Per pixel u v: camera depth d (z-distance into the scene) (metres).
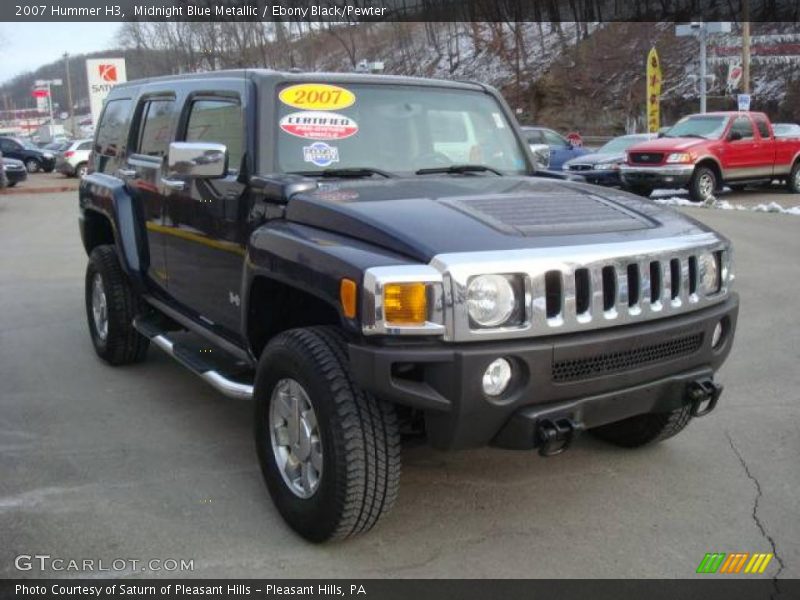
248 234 4.05
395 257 3.16
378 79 4.55
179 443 4.67
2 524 3.71
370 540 3.58
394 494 3.33
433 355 3.03
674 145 17.34
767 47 40.00
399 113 4.52
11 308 8.27
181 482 4.15
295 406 3.56
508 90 48.03
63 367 6.16
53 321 7.69
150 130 5.51
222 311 4.47
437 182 4.07
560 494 4.03
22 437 4.76
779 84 38.31
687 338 3.57
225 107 4.43
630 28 48.28
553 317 3.19
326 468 3.28
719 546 3.54
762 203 17.67
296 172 4.10
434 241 3.17
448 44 53.34
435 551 3.50
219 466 4.35
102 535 3.61
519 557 3.46
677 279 3.50
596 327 3.27
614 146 20.19
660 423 4.28
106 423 4.98
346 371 3.26
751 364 6.07
